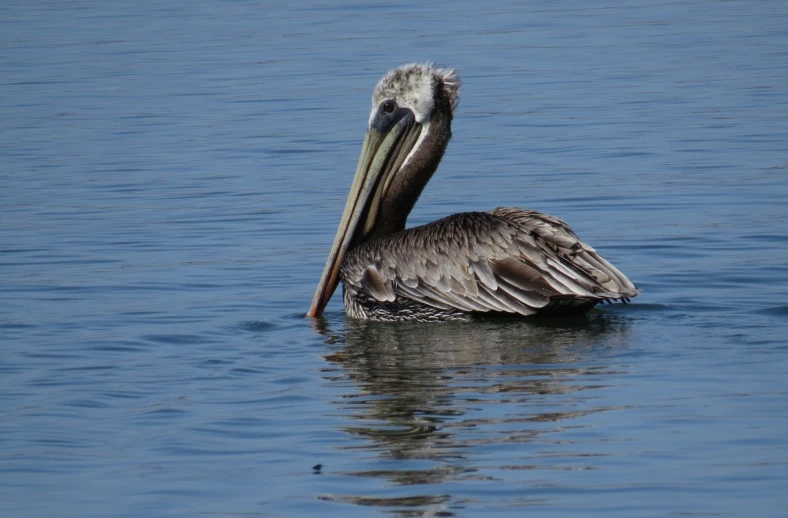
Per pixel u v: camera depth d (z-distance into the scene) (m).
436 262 14.66
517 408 11.05
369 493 9.34
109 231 19.69
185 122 29.00
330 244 18.67
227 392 11.99
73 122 29.50
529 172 22.94
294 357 13.33
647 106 28.72
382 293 15.05
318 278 17.00
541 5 46.91
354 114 28.98
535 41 38.97
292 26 43.91
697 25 41.09
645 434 10.25
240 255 18.17
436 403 11.33
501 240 14.23
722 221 18.95
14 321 14.95
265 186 22.62
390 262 15.06
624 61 34.97
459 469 9.70
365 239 16.03
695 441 10.05
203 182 23.11
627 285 13.65
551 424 10.59
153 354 13.53
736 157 23.36
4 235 19.59
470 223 14.54
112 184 23.17
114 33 43.66
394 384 12.02
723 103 28.67
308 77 34.09
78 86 34.28
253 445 10.47
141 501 9.38
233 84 33.66
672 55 35.66
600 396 11.30
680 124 26.59
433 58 36.19
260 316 15.27
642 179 21.98
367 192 16.02
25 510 9.30
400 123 15.99
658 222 19.09
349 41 39.81
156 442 10.62
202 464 10.08
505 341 13.56
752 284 15.65
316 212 20.61
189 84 33.97
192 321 14.95
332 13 46.41
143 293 16.27
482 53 36.97
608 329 13.84
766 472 9.38
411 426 10.72
